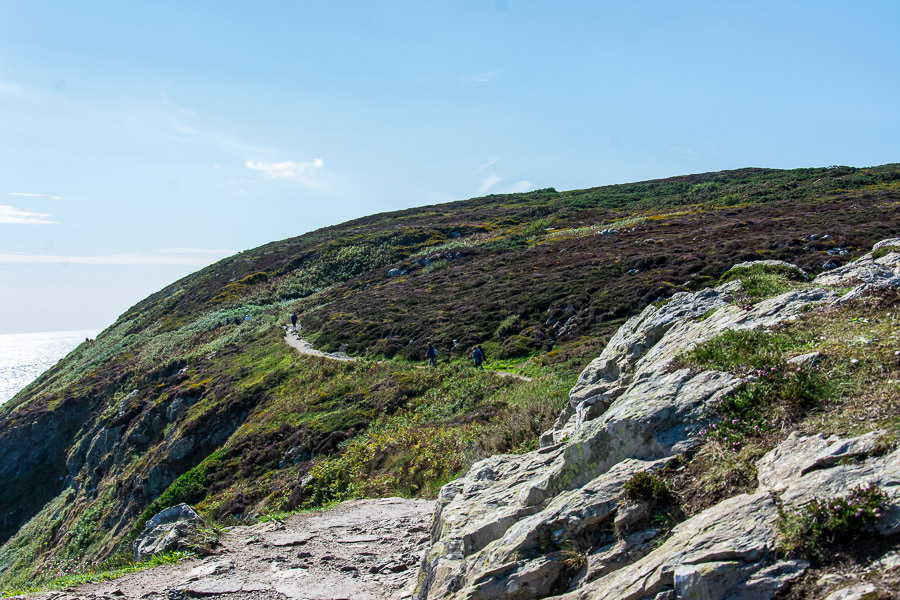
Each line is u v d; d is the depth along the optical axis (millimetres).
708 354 7875
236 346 57312
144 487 39250
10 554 45969
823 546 4496
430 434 23781
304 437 30703
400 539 12844
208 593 9477
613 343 12734
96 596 9383
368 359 41344
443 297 51438
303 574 10484
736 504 5266
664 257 44656
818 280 10961
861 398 5887
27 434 57188
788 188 77375
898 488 4496
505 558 6449
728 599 4488
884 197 59125
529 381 27781
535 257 58219
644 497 6020
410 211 121938
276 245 106688
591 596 5398
